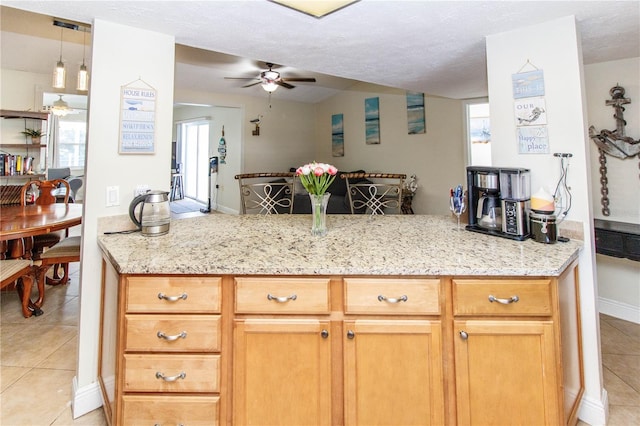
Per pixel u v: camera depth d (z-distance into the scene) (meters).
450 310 1.28
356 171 6.33
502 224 1.73
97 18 1.69
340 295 1.30
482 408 1.27
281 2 1.54
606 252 2.34
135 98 1.82
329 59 2.33
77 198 7.95
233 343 1.30
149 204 1.77
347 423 1.29
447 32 1.85
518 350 1.26
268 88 4.48
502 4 1.54
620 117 2.52
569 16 1.63
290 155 7.13
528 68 1.75
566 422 1.36
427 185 5.22
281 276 1.30
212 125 7.63
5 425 1.62
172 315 1.29
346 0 1.52
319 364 1.29
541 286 1.26
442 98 4.96
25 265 2.59
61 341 2.40
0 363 2.12
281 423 1.30
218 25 1.77
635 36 1.93
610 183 2.61
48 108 5.38
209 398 1.29
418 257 1.38
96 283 1.76
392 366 1.29
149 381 1.29
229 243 1.63
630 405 1.75
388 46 2.06
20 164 4.53
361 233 1.87
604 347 2.28
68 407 1.75
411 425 1.29
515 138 1.80
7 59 4.12
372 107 6.02
